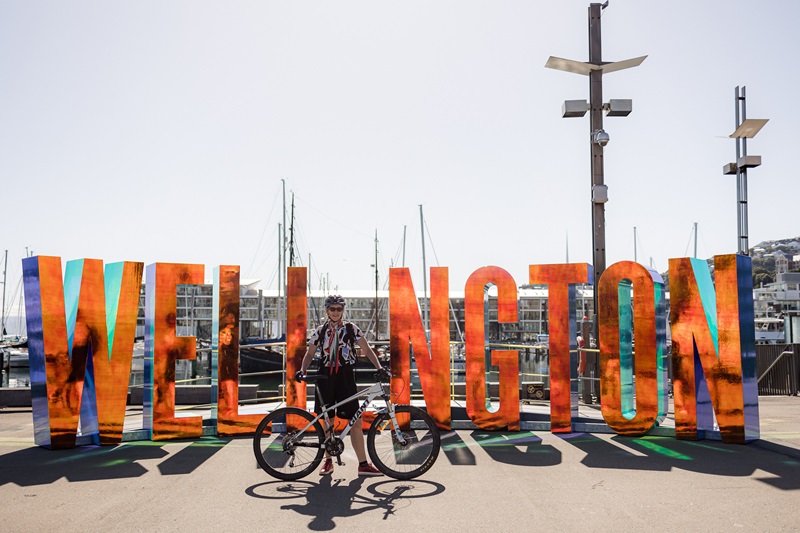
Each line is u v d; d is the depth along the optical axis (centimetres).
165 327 848
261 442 626
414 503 532
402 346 900
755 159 1500
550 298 894
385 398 630
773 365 1475
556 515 497
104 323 817
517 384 886
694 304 819
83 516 497
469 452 744
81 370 802
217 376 891
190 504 531
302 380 627
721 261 802
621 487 581
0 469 668
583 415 995
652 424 835
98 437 809
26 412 1180
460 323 10525
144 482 608
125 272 838
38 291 793
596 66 1212
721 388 796
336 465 674
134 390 1330
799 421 984
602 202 1222
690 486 582
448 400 888
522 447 773
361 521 485
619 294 872
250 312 11450
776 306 12525
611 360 863
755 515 492
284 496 556
